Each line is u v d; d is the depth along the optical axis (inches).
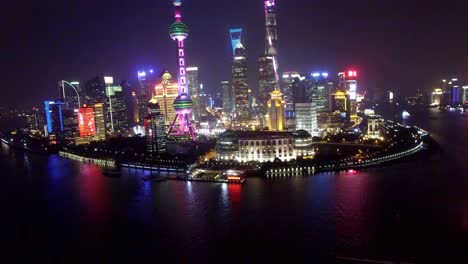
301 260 7618.1
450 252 7544.3
